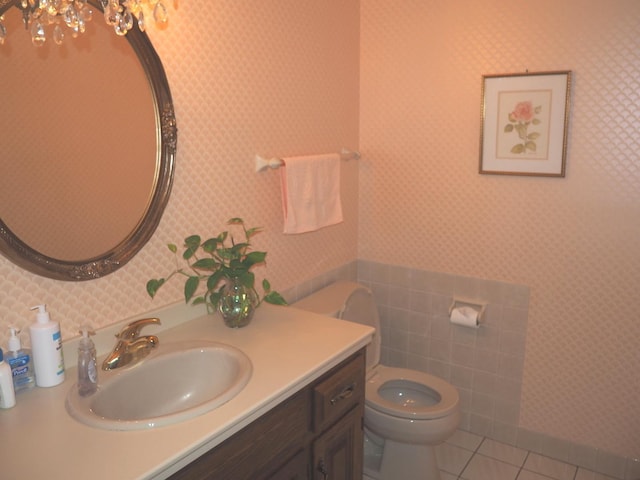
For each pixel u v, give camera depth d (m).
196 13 1.80
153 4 1.33
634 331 2.29
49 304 1.51
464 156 2.53
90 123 1.53
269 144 2.19
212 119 1.92
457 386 2.79
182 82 1.79
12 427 1.24
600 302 2.34
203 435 1.21
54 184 1.46
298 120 2.33
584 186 2.28
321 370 1.58
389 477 2.37
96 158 1.55
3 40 1.24
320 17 2.38
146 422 1.24
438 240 2.68
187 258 1.76
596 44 2.15
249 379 1.47
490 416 2.72
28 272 1.45
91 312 1.62
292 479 1.56
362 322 2.59
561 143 2.28
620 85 2.14
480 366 2.69
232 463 1.33
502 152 2.42
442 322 2.75
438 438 2.20
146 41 1.64
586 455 2.51
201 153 1.90
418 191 2.69
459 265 2.65
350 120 2.70
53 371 1.43
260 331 1.81
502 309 2.57
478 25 2.38
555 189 2.34
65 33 1.45
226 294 1.81
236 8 1.95
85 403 1.33
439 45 2.49
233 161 2.03
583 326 2.39
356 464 1.88
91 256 1.58
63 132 1.47
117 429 1.23
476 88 2.44
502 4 2.31
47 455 1.14
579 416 2.49
